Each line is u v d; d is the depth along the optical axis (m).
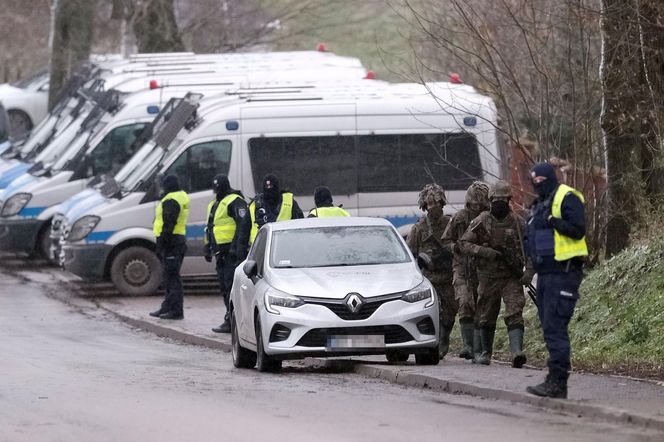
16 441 34.25
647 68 60.28
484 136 82.25
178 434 35.03
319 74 101.25
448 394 43.06
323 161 84.94
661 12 58.69
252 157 84.94
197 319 73.81
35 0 166.38
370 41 137.12
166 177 73.69
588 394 40.31
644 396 39.78
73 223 85.81
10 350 60.44
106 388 45.19
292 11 146.00
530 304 62.12
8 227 97.81
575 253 38.81
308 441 33.66
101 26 143.25
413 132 84.50
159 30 133.88
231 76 99.38
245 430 35.47
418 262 52.66
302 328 49.19
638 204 62.97
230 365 55.34
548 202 39.16
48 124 114.38
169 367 53.56
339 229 54.19
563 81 67.31
